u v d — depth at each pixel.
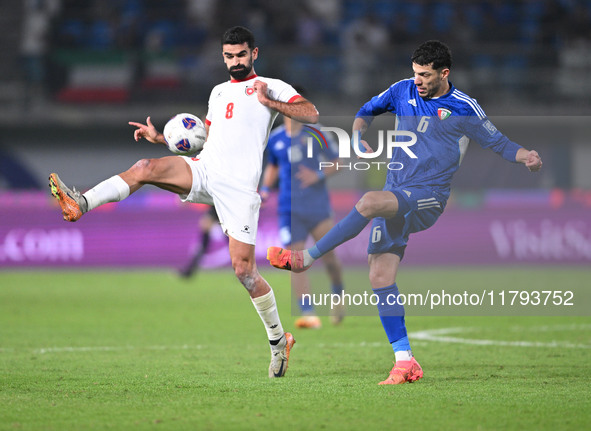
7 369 20.45
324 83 76.94
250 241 18.23
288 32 82.06
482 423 13.76
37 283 50.34
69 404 15.50
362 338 27.77
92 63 76.44
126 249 60.72
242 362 21.86
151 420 13.97
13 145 74.62
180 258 61.03
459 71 78.44
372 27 82.75
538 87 76.88
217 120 18.53
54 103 75.69
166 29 81.75
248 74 18.75
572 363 21.55
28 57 76.25
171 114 75.31
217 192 18.14
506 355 23.23
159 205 61.28
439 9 85.12
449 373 19.72
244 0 83.31
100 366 21.03
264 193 33.72
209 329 30.28
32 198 60.22
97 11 83.00
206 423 13.72
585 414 14.53
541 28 83.75
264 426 13.48
